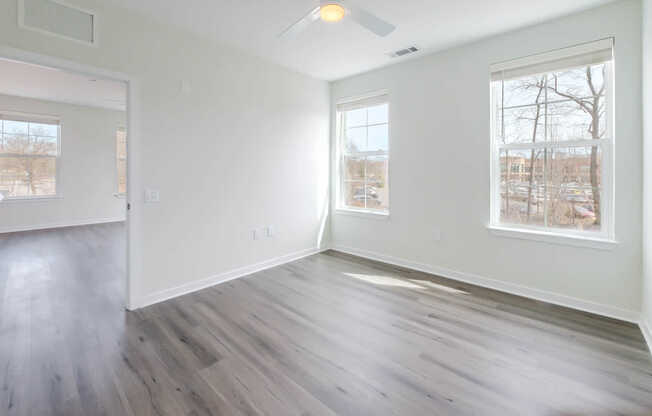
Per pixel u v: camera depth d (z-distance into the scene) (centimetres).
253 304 285
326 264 405
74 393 169
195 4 251
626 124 243
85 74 244
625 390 170
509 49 297
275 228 398
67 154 664
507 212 313
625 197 246
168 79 288
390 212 402
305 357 203
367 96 416
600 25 251
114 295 306
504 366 192
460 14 265
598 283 261
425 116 360
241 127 352
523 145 298
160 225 289
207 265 328
